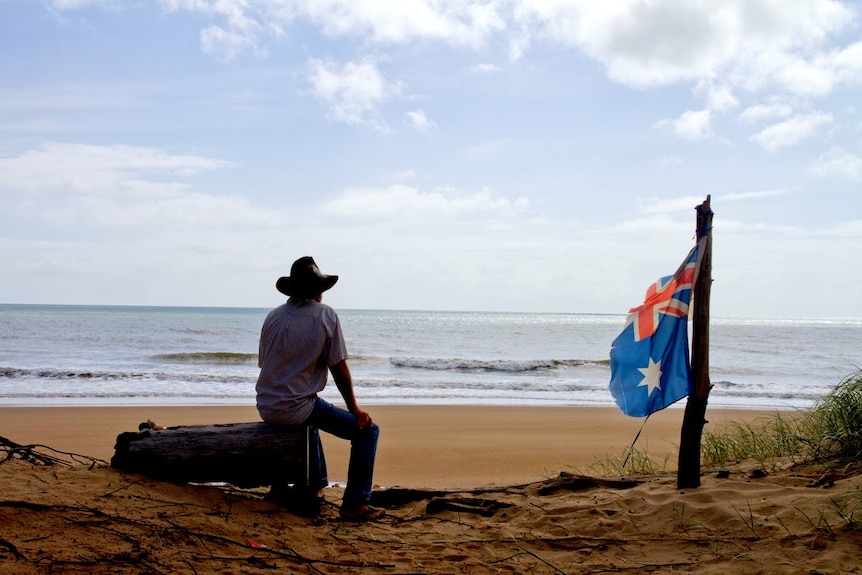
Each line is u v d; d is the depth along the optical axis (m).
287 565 3.70
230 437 4.43
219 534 3.90
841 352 39.12
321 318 4.59
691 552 4.12
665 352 5.30
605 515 4.83
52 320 57.50
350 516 4.77
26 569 3.05
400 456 9.34
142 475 4.42
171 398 15.76
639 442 10.66
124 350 31.50
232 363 25.81
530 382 21.34
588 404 16.52
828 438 5.86
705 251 5.16
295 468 4.46
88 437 10.12
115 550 3.40
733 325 101.31
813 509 4.39
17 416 12.14
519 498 5.64
